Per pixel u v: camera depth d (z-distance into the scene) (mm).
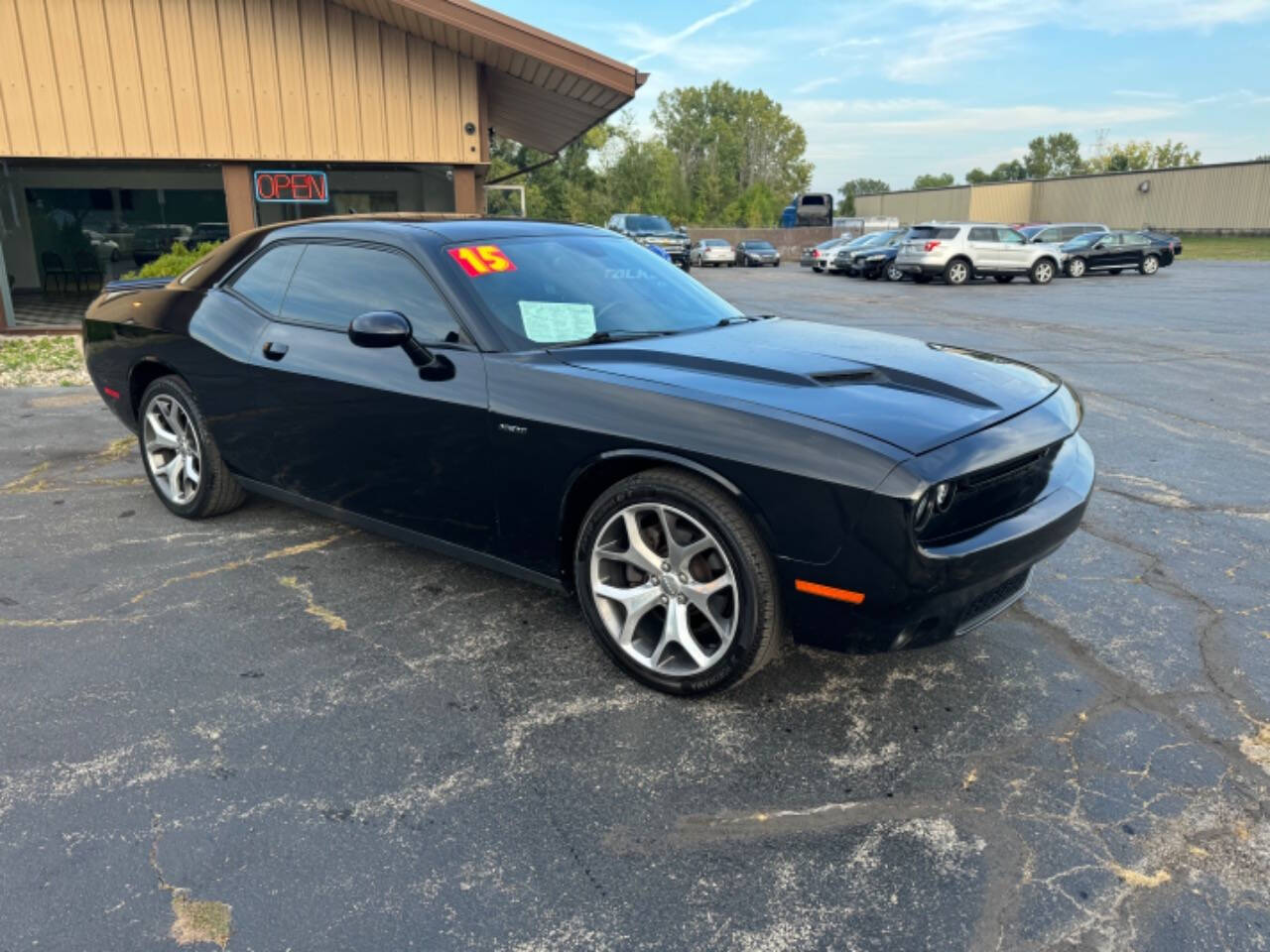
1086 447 3373
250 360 3824
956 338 11992
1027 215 57750
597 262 3760
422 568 3945
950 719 2795
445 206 16609
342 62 12141
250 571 3898
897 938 1944
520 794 2426
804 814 2352
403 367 3273
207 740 2658
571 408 2848
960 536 2545
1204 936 1947
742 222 72062
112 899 2033
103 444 6031
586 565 2980
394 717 2789
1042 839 2256
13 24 11219
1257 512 4742
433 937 1940
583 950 1912
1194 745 2656
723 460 2545
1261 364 9711
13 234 16641
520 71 12430
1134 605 3605
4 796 2385
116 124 11727
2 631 3326
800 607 2572
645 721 2781
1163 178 49844
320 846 2219
